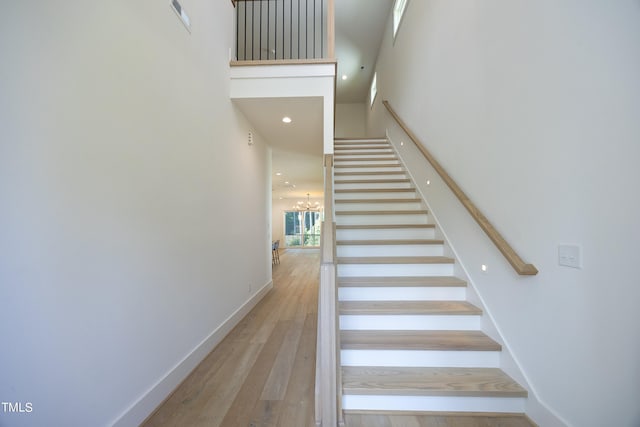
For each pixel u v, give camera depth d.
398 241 2.73
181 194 1.96
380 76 6.54
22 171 0.97
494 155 1.84
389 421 1.49
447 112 2.66
